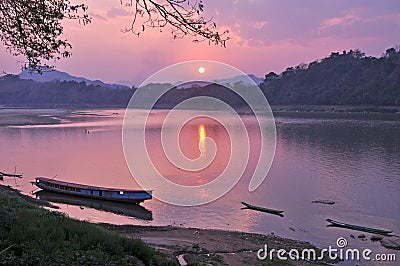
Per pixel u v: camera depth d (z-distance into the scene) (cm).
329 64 15175
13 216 997
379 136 5828
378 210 2391
